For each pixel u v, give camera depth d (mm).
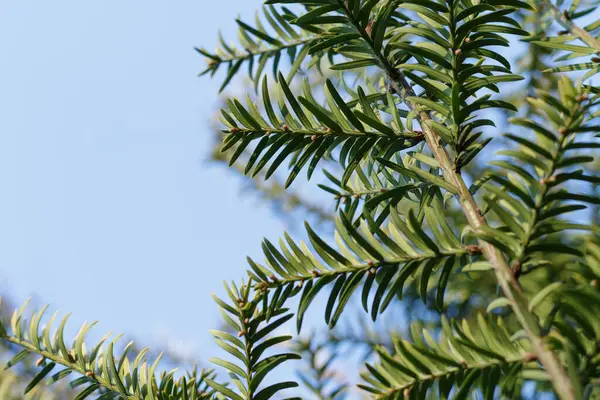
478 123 724
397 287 711
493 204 672
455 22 736
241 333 731
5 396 818
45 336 750
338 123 754
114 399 742
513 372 670
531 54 979
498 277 674
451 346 679
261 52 903
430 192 749
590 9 776
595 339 641
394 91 797
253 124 754
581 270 653
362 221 720
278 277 733
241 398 730
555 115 655
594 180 663
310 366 879
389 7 748
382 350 677
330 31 760
